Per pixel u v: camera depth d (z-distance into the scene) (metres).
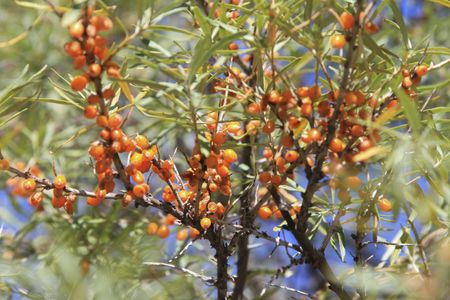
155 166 1.02
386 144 1.01
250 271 1.18
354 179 0.97
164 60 0.99
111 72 0.96
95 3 0.98
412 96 1.01
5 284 1.11
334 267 1.17
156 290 1.16
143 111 1.01
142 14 0.98
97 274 1.11
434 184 0.98
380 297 1.04
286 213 1.02
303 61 1.00
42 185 1.01
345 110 0.98
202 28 0.98
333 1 0.96
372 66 1.01
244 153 1.18
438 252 0.98
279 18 0.97
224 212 1.03
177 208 1.03
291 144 0.99
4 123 1.03
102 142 0.99
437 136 0.99
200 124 1.03
